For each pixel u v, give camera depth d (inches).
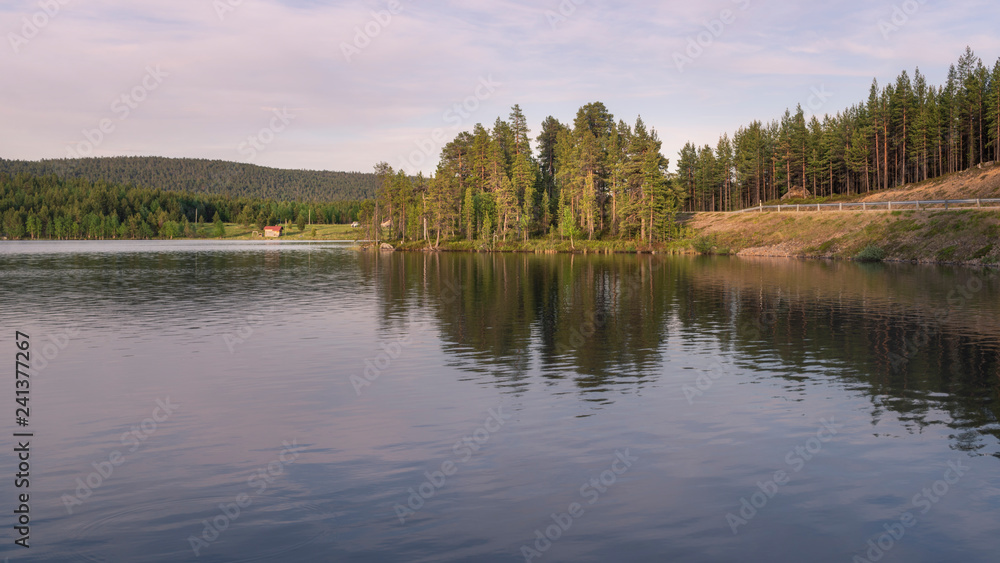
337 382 733.3
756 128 5595.5
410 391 690.8
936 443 514.6
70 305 1462.8
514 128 5565.9
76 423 580.7
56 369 802.2
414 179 5541.3
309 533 370.0
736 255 3565.5
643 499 413.7
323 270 2664.9
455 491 426.9
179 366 818.8
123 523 383.2
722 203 6318.9
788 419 582.9
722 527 376.2
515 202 4697.3
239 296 1659.7
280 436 542.9
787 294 1598.2
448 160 5319.9
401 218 5452.8
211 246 5920.3
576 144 5236.2
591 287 1852.9
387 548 351.9
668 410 613.6
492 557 341.7
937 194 3939.5
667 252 3956.7
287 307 1430.9
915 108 4520.2
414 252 4542.3
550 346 952.3
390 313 1326.3
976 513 391.9
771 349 914.7
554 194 5733.3
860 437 530.6
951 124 4402.1
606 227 4825.3
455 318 1249.4
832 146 4940.9
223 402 650.2
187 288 1878.7
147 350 927.0
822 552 347.9
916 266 2524.6
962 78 4626.0
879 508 400.2
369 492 426.9
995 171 3814.0
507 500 413.4
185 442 528.4
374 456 493.7
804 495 418.9
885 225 3208.7
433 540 360.8
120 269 2704.2
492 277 2251.5
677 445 514.6
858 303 1409.9
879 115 4697.3
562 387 706.2
